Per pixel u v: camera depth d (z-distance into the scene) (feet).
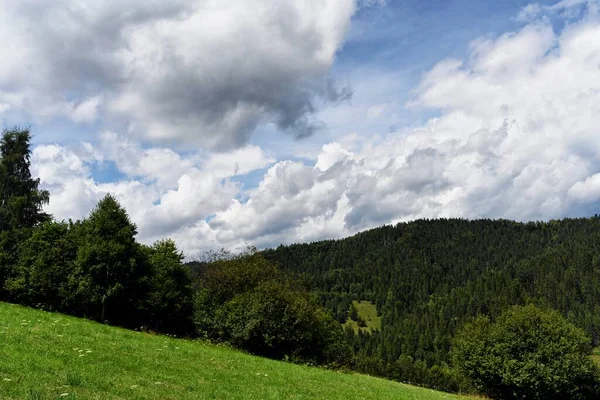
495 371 183.42
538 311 193.98
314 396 68.64
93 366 52.85
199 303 198.08
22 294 164.25
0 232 180.45
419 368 492.95
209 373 67.72
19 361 46.65
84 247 164.55
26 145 200.95
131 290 175.94
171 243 198.90
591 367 180.96
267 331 165.99
